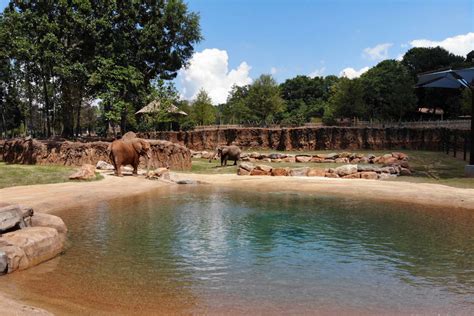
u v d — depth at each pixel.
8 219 10.52
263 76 82.88
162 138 55.97
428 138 59.12
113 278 8.92
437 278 9.02
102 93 39.56
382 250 11.18
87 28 37.94
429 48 91.38
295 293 8.11
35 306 7.35
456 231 13.38
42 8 38.25
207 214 16.22
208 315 7.12
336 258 10.45
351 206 18.06
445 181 25.62
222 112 96.44
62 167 29.50
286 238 12.41
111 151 27.08
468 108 68.25
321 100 119.25
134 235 12.72
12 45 37.53
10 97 67.50
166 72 54.09
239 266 9.78
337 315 7.14
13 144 36.59
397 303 7.66
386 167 30.45
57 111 48.00
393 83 80.38
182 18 50.91
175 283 8.63
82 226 13.94
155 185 24.67
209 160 43.59
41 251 10.09
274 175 30.38
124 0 42.31
